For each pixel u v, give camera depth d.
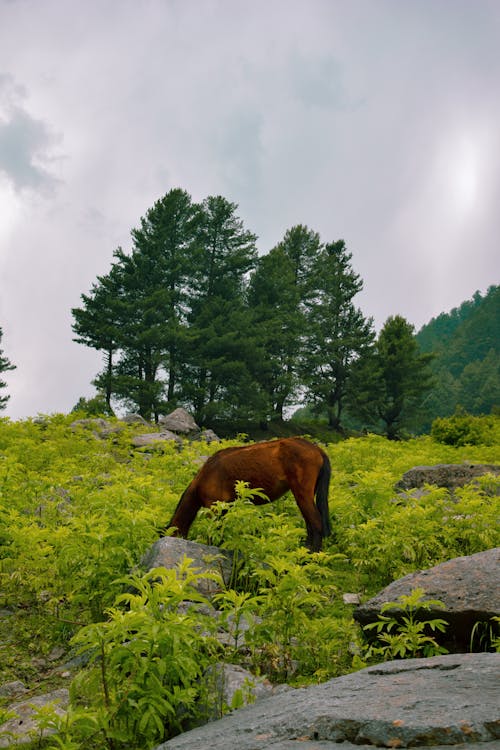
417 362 64.62
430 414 66.62
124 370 50.41
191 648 4.11
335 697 3.54
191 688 4.08
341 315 66.75
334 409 64.50
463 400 159.38
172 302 53.62
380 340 65.75
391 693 3.40
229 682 4.41
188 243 53.94
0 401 59.62
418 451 18.52
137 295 50.38
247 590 6.86
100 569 6.15
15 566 7.50
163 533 7.95
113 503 7.42
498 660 3.68
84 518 6.55
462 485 12.49
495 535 8.19
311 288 64.88
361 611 5.86
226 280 54.56
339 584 7.76
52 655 6.01
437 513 8.72
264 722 3.44
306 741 3.11
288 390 56.31
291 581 5.20
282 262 59.06
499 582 5.58
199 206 54.72
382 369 62.69
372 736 2.97
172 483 11.39
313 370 64.69
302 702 3.58
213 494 8.27
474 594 5.53
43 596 7.24
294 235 65.88
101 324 48.78
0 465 10.57
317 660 5.34
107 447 16.78
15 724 4.64
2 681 5.48
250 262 55.91
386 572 7.82
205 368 49.91
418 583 5.88
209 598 6.48
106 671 4.40
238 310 52.84
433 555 8.13
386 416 65.31
